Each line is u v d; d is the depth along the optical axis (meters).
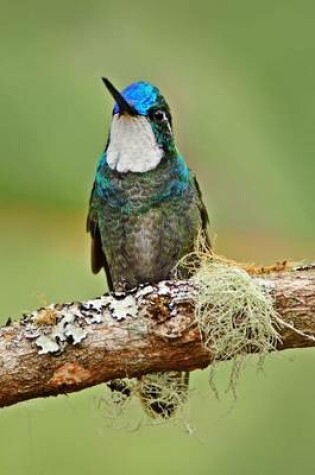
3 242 2.58
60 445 3.27
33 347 3.11
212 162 2.53
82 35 2.42
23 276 2.82
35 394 3.17
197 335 3.22
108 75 2.42
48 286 3.00
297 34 2.26
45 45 2.36
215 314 3.23
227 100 2.38
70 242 2.68
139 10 2.52
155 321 3.19
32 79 2.24
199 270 3.57
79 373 3.16
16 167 2.18
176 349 3.23
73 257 2.89
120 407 3.67
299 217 2.36
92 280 3.29
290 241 2.59
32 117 2.21
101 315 3.18
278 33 2.28
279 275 3.33
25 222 2.47
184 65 2.52
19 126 2.19
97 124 2.30
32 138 2.21
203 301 3.22
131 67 2.50
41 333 3.12
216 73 2.44
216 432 2.88
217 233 2.71
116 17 2.48
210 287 3.25
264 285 3.28
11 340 3.11
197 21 2.49
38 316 3.13
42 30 2.37
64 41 2.39
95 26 2.46
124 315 3.19
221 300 3.23
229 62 2.37
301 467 2.41
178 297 3.24
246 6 2.36
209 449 2.87
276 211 2.41
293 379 2.84
